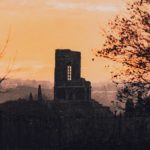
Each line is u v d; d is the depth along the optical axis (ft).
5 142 203.10
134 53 165.58
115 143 192.85
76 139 212.64
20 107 306.35
